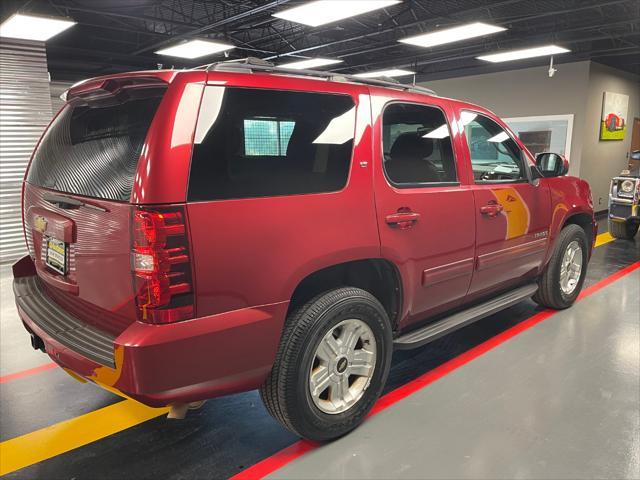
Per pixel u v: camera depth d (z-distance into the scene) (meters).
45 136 2.38
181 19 10.19
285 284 1.88
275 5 7.57
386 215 2.25
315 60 11.67
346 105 2.16
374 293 2.50
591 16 8.98
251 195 1.78
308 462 2.08
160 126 1.59
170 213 1.58
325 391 2.22
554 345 3.34
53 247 2.08
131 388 1.59
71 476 2.03
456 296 2.82
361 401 2.26
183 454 2.17
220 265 1.69
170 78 1.65
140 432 2.37
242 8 9.09
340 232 2.05
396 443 2.21
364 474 1.99
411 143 2.47
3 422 2.46
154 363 1.58
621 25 8.61
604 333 3.57
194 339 1.65
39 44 7.05
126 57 12.61
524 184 3.28
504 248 3.09
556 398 2.62
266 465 2.07
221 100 1.74
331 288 2.16
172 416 1.78
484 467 2.04
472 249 2.81
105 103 1.93
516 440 2.23
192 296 1.64
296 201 1.91
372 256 2.20
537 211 3.39
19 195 7.04
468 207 2.73
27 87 7.01
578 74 9.95
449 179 2.69
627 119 11.84
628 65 11.18
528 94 10.84
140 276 1.57
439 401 2.59
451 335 3.56
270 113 1.88
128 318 1.67
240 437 2.30
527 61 10.73
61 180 2.04
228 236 1.71
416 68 12.34
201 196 1.65
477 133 2.93
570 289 4.08
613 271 5.55
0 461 2.13
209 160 1.68
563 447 2.18
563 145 10.38
